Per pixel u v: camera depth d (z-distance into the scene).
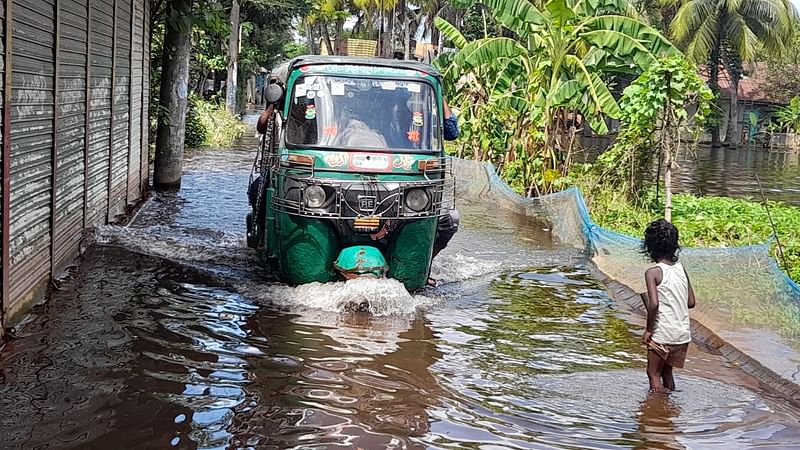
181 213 13.24
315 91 8.46
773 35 37.62
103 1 10.30
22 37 6.66
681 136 14.52
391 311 8.08
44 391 5.52
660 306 6.17
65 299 7.67
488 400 5.90
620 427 5.52
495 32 43.84
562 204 13.16
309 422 5.30
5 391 5.47
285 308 7.96
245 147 26.59
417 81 8.72
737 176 26.95
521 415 5.64
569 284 9.82
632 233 12.80
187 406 5.43
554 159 16.64
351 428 5.26
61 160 8.23
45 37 7.37
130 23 12.65
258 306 7.95
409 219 8.12
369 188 7.97
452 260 10.92
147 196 14.79
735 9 36.12
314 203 7.93
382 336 7.29
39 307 7.34
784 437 5.48
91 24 9.50
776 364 6.82
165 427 5.08
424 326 7.71
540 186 16.62
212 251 10.12
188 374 6.02
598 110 15.37
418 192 8.11
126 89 12.59
